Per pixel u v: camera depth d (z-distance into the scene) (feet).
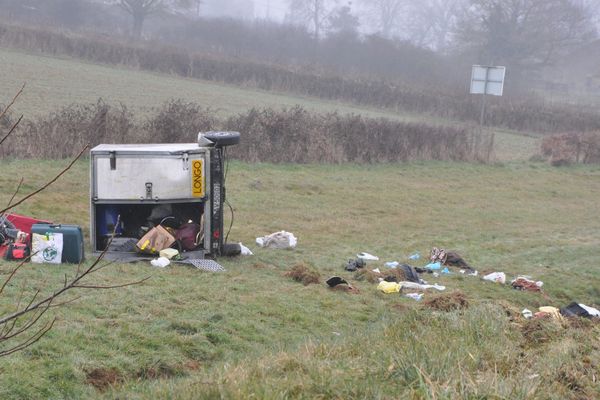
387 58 238.68
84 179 58.80
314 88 166.30
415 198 72.74
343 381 19.62
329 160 80.94
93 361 23.50
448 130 97.50
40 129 63.57
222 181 40.98
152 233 39.37
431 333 25.64
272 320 31.19
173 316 29.19
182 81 157.48
